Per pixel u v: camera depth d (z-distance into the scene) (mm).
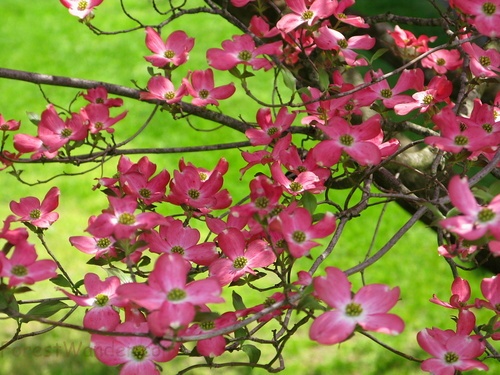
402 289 5062
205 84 2389
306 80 2473
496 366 4277
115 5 9414
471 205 1912
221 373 4332
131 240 2096
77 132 2326
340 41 2344
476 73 2221
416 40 2570
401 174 2447
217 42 8375
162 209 5590
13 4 9648
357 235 5551
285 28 2268
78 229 5496
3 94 7543
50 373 3957
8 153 2402
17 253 2004
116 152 2396
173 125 6867
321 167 2211
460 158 2125
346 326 1912
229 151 6469
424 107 2295
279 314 2049
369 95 2307
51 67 8156
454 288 2199
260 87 7359
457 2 2121
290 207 2062
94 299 2082
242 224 2170
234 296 2080
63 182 6035
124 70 8062
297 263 5258
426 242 5496
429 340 2094
